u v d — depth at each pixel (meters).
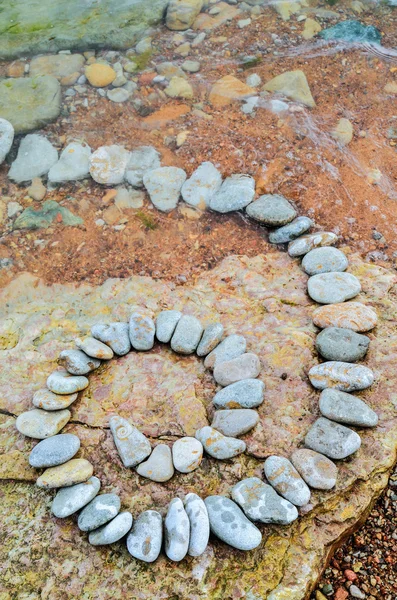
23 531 0.97
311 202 1.35
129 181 1.39
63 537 0.97
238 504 0.97
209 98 1.52
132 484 1.01
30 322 1.20
